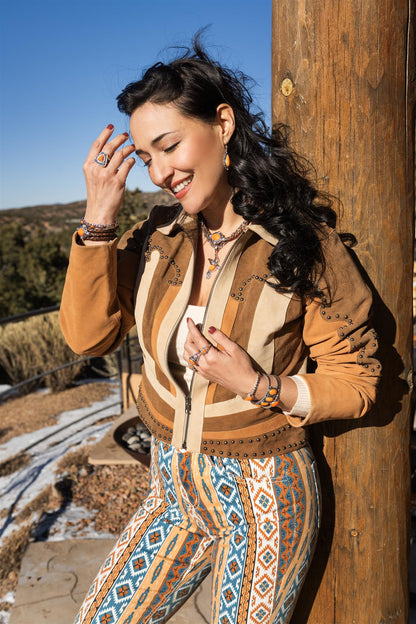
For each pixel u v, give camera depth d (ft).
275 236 4.34
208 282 4.69
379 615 5.55
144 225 5.27
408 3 4.80
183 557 4.79
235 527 4.54
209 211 4.69
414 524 10.14
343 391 4.35
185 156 4.28
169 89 4.15
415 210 5.43
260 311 4.35
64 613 8.59
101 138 4.52
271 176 4.49
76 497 13.50
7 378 26.86
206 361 4.20
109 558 4.82
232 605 4.42
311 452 4.95
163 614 4.78
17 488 14.69
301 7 4.91
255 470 4.52
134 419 12.37
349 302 4.38
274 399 4.25
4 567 10.86
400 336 5.20
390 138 4.89
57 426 19.93
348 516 5.43
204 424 4.54
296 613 5.86
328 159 5.00
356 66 4.80
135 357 19.85
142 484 13.89
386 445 5.33
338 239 4.54
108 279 4.65
